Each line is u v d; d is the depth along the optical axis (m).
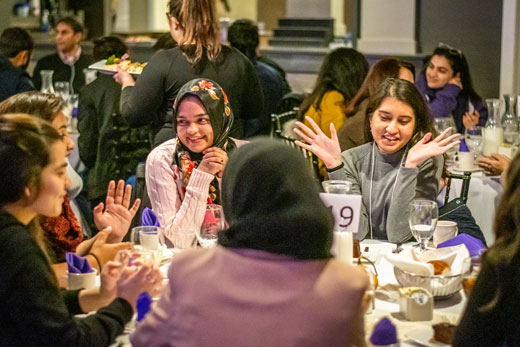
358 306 1.59
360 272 1.63
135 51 10.38
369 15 8.72
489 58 8.41
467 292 2.25
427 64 5.81
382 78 4.45
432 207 2.72
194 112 3.16
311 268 1.59
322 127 5.05
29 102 2.90
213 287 1.60
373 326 2.15
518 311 1.84
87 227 4.61
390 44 8.67
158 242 2.77
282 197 1.61
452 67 5.63
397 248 2.94
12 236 1.92
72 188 4.02
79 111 5.41
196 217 3.06
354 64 5.09
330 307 1.56
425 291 2.26
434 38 8.61
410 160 3.10
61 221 2.96
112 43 5.62
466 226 3.25
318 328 1.55
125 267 2.15
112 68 4.53
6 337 1.92
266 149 1.65
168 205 3.16
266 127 6.16
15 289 1.89
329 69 5.14
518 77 7.64
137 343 1.66
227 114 3.28
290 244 1.60
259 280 1.58
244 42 6.00
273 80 6.10
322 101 5.09
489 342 1.89
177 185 3.21
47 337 1.91
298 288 1.57
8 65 6.06
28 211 2.04
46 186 2.02
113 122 5.32
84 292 2.25
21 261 1.90
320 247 1.62
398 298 2.38
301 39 11.91
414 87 3.25
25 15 11.33
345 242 2.47
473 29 8.43
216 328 1.56
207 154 3.09
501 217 1.90
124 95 4.28
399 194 3.07
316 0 12.74
